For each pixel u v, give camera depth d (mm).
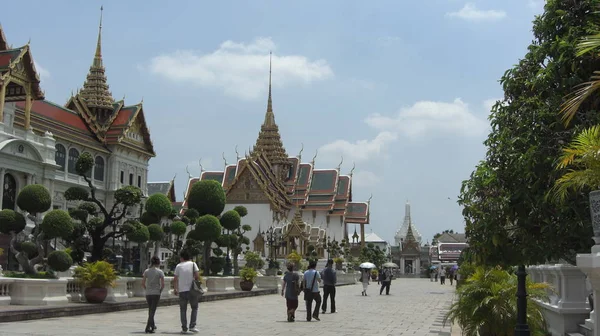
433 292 50125
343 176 118562
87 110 75062
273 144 117312
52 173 59438
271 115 119625
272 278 45750
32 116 63875
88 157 26484
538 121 12539
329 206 113062
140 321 20047
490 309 14398
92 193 26609
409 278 117062
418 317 25062
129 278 27641
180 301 16734
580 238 11750
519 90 13703
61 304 22219
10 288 21391
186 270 16797
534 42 13602
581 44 9555
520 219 12578
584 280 16516
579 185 9688
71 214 26125
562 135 12078
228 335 16953
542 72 12648
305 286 22391
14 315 18234
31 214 24109
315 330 18953
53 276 22844
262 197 100625
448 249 123188
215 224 37844
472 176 13883
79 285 23844
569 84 12039
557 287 17234
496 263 13703
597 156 9125
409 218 177875
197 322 20875
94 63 78938
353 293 48062
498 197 12898
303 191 115000
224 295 35219
